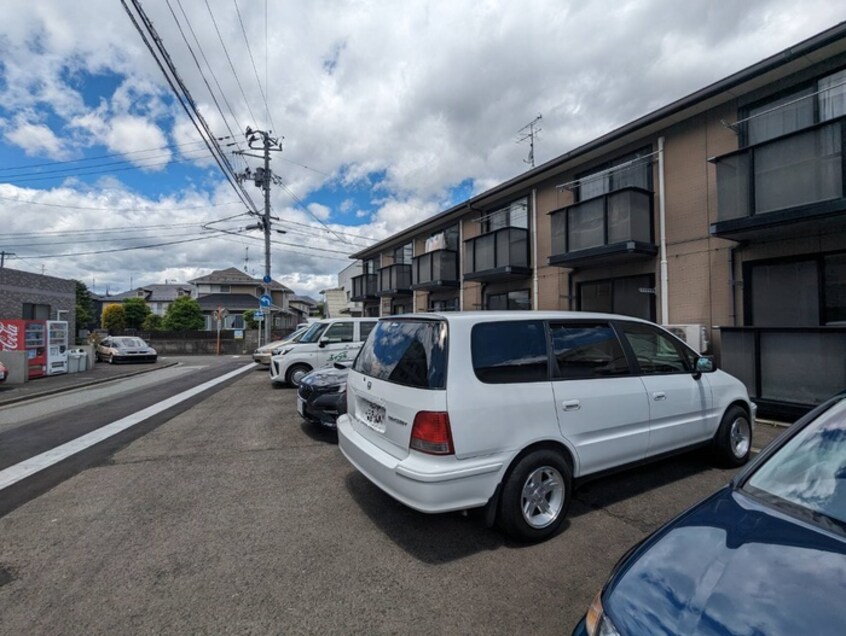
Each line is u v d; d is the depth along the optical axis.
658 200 8.46
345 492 3.93
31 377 13.85
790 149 5.92
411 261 18.73
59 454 5.24
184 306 35.91
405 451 2.91
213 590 2.48
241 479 4.29
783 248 6.64
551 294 11.10
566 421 3.14
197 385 11.77
